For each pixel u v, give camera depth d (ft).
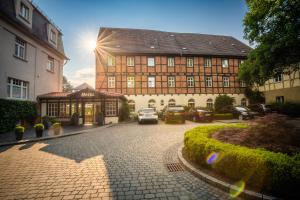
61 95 53.11
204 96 81.15
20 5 42.88
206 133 20.17
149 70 77.61
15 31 41.11
